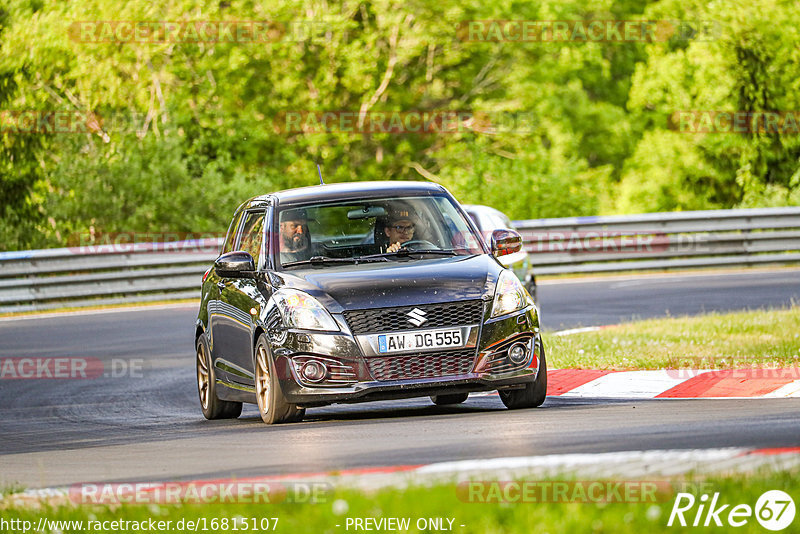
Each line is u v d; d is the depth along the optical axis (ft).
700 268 303.48
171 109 396.16
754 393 115.55
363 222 116.26
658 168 479.00
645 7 535.60
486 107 481.05
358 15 489.26
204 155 423.23
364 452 86.69
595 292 251.80
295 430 103.35
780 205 430.61
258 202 124.06
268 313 108.58
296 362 104.94
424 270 108.58
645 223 305.73
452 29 474.08
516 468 72.54
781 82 456.45
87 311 264.93
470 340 104.53
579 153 547.90
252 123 432.25
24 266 272.51
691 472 66.03
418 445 88.33
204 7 433.89
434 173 492.54
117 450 101.30
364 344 103.55
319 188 121.60
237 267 115.55
